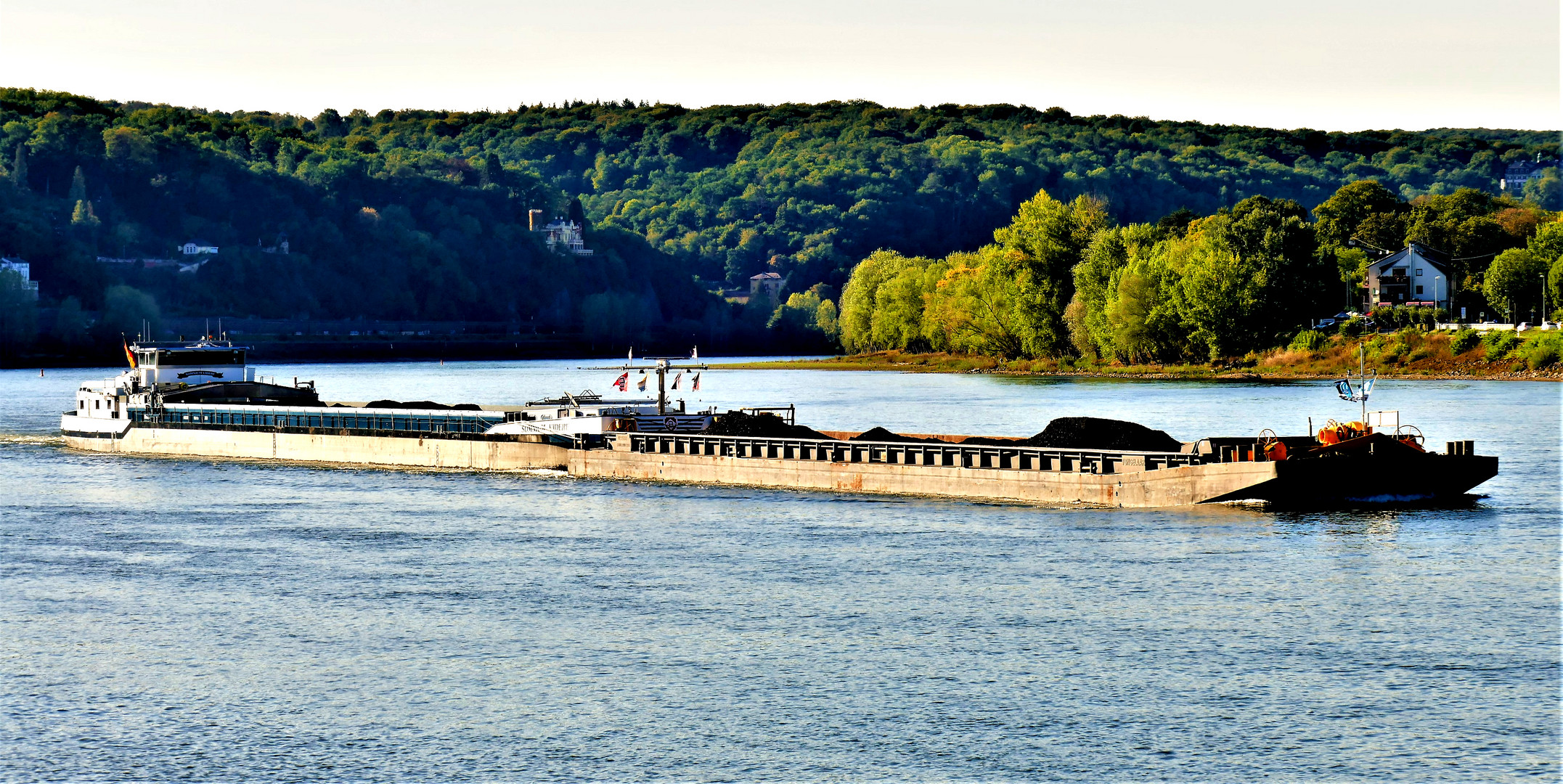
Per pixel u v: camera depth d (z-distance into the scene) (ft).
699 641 631.15
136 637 652.89
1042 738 510.58
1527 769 477.77
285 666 604.49
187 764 497.87
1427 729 513.04
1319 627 639.35
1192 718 526.98
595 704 549.95
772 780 477.77
